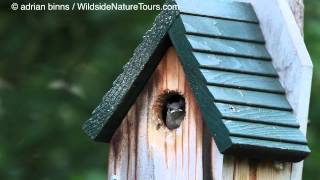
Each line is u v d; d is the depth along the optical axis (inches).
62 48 553.0
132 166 327.3
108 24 537.3
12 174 532.4
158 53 314.3
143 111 323.9
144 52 317.7
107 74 541.3
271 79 299.9
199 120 303.1
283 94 297.9
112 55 540.1
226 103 289.0
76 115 541.6
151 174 318.7
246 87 294.8
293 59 297.6
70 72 550.9
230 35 305.7
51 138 539.5
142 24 531.2
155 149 318.0
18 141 542.0
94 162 534.0
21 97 548.4
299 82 295.4
